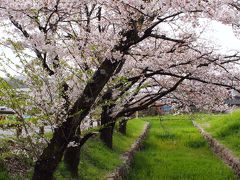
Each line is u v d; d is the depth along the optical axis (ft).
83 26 33.24
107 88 33.81
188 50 35.78
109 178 37.01
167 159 57.41
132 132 82.58
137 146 66.28
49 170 26.89
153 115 125.39
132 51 35.29
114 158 48.32
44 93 27.12
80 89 30.50
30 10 26.45
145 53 34.32
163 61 34.32
